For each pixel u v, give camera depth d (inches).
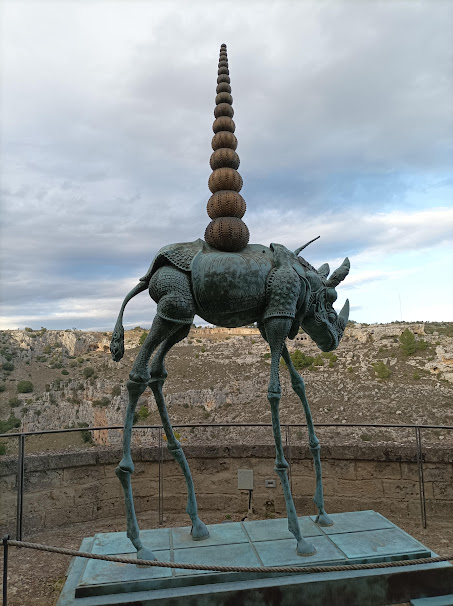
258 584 143.7
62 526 255.1
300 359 2822.3
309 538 173.2
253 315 173.8
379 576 148.0
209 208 176.2
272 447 277.3
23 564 209.3
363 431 1302.9
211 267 162.6
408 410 2132.1
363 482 268.5
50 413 2792.8
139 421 2456.9
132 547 169.3
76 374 3257.9
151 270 170.2
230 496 277.7
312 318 193.2
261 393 2640.3
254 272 166.2
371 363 2733.8
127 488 157.9
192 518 178.1
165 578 143.4
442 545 223.0
